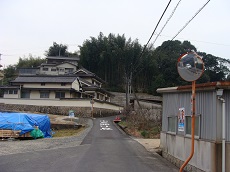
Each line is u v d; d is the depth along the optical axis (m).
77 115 41.50
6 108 44.88
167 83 52.25
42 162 10.18
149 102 40.84
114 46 67.94
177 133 10.80
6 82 69.06
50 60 75.62
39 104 43.66
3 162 9.96
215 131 7.59
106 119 40.59
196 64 6.73
